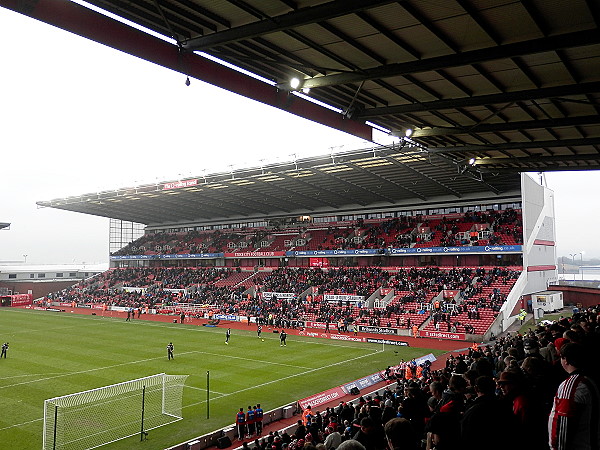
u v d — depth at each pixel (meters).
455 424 4.42
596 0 12.63
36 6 11.55
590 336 7.04
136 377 29.67
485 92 19.91
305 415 21.19
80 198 69.44
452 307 47.97
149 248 87.38
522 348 15.27
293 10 13.22
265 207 70.75
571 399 4.53
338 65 17.39
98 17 12.76
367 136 23.98
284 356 36.91
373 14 13.67
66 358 35.47
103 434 19.72
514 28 14.30
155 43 14.15
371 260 63.34
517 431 4.32
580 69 17.39
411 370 27.67
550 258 64.00
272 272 70.00
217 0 12.81
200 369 32.09
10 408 23.14
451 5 13.00
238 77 16.92
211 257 75.62
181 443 18.72
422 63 16.33
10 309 76.06
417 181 51.62
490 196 55.91
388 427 4.27
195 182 55.19
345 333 48.88
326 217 70.56
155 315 66.25
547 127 23.06
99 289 84.06
